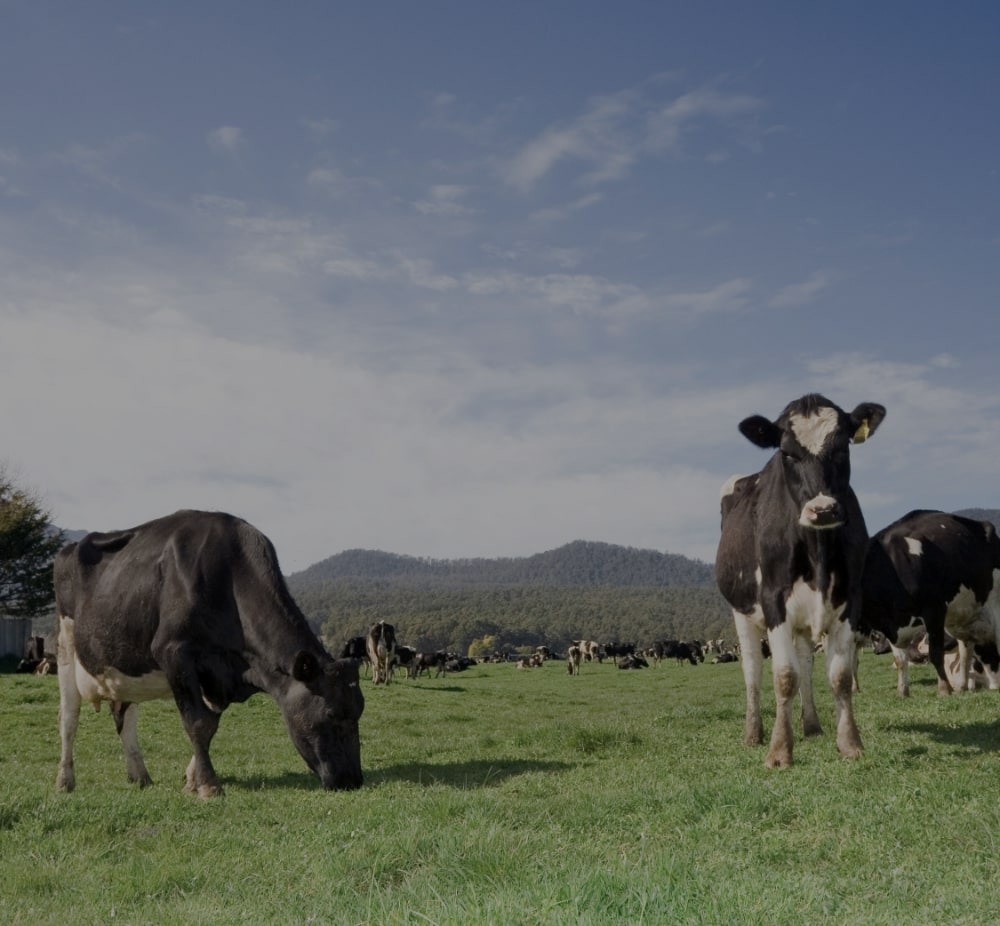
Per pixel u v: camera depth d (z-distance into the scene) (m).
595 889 4.72
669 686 36.06
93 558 11.54
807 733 11.84
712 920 4.40
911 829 6.43
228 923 5.29
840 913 4.80
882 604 16.16
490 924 4.31
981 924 4.61
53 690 24.70
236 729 18.38
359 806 8.91
